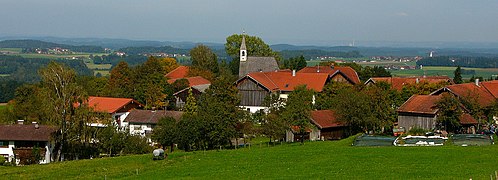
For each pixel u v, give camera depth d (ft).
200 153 250.98
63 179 202.28
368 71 620.49
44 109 295.07
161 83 456.45
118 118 402.72
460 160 197.16
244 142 303.48
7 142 296.51
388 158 207.82
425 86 369.71
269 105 394.93
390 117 324.60
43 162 288.71
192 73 572.51
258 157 228.02
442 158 202.80
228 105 303.48
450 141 260.62
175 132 283.18
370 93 326.44
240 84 467.93
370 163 198.70
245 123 305.53
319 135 316.40
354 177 173.06
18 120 343.67
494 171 172.14
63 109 291.79
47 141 293.43
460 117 307.17
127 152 295.28
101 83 487.20
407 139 271.08
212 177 187.42
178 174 199.00
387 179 167.32
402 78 492.54
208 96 350.64
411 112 319.27
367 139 277.85
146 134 344.90
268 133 295.89
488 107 323.98
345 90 359.66
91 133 301.84
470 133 307.58
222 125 284.61
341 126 328.90
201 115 291.17
